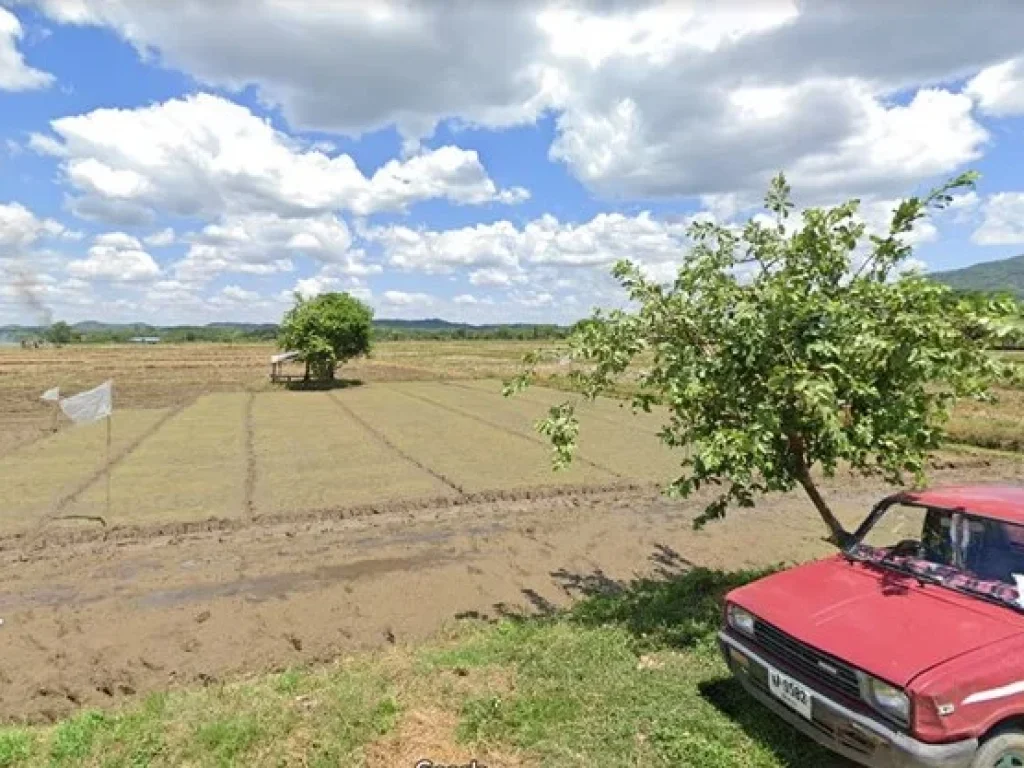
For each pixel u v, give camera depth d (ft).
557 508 41.93
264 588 28.40
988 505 15.62
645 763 14.11
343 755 14.32
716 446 18.54
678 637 20.56
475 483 47.88
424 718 15.80
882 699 11.90
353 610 26.12
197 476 50.42
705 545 34.32
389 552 33.19
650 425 78.38
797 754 14.42
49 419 85.10
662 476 50.39
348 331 133.08
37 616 25.46
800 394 18.01
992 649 12.26
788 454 21.42
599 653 19.35
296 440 67.46
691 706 16.37
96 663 21.89
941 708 11.29
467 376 161.48
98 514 39.70
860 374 18.99
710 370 20.12
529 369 23.89
